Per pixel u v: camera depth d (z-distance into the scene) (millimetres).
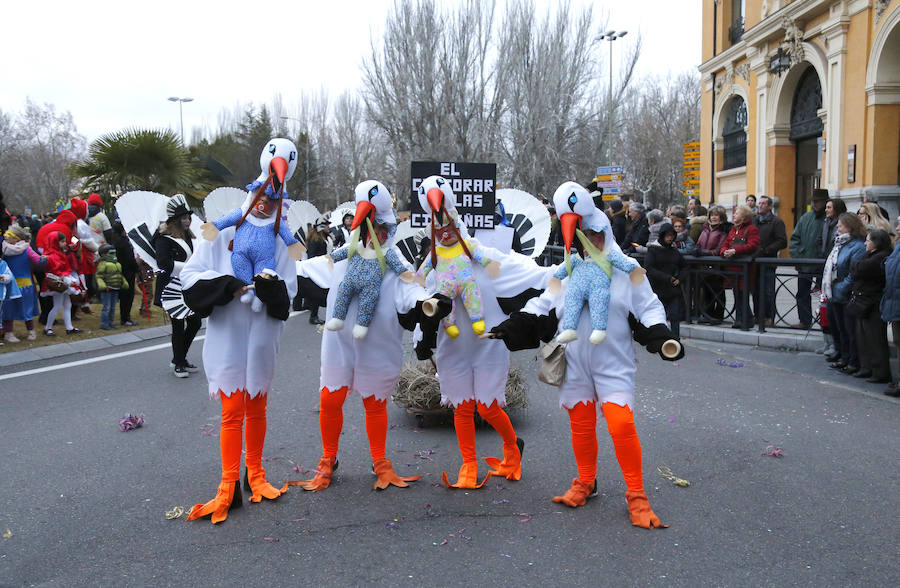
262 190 4246
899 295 6504
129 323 11812
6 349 9469
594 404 4125
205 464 5055
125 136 16125
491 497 4363
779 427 5711
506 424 4621
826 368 7859
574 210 3961
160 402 6820
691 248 10453
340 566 3482
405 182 37281
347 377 4480
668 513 4078
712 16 23891
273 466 4984
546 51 35844
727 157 23656
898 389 6547
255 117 58188
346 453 5270
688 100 56125
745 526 3889
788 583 3268
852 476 4613
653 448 5242
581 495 4203
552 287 4156
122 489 4566
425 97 36781
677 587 3244
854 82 15633
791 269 9344
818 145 18422
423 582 3318
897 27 14266
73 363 8789
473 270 4430
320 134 55094
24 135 57250
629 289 3963
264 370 4289
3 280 9281
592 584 3285
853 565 3430
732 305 10578
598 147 36688
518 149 36125
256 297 4164
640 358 8594
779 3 18906
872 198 13820
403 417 6234
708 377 7504
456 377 4500
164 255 7176
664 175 53000
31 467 4992
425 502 4297
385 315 4398
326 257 4594
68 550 3688
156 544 3750
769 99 19609
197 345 10250
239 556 3600
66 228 10602
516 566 3467
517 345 4074
